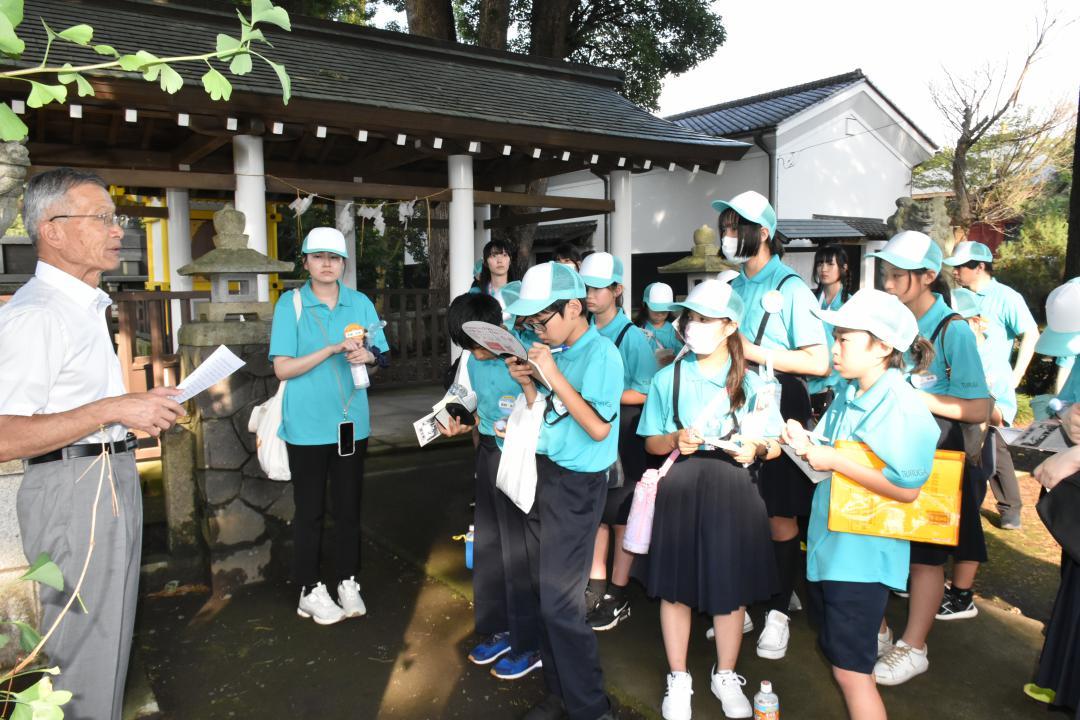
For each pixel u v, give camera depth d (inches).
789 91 679.7
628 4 604.4
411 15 490.3
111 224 85.7
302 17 295.6
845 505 92.5
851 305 92.7
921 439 89.7
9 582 113.2
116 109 214.4
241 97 217.3
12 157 116.6
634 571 117.3
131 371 202.1
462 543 185.5
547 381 98.8
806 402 133.3
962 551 136.5
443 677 125.0
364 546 184.7
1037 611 148.5
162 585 160.4
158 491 207.0
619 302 159.2
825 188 622.8
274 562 164.2
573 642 104.2
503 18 501.0
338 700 118.4
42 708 45.2
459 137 264.4
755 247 129.4
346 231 346.9
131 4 260.1
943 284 131.3
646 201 677.9
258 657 131.6
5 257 438.3
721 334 106.8
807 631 140.7
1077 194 250.8
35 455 78.6
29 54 201.6
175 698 119.1
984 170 587.8
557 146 281.3
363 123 243.4
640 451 141.3
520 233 538.9
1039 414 117.3
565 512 104.9
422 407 347.6
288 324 140.9
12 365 78.2
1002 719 111.2
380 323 144.7
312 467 142.2
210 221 425.1
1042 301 548.7
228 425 156.9
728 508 106.4
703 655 132.0
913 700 116.1
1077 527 93.7
